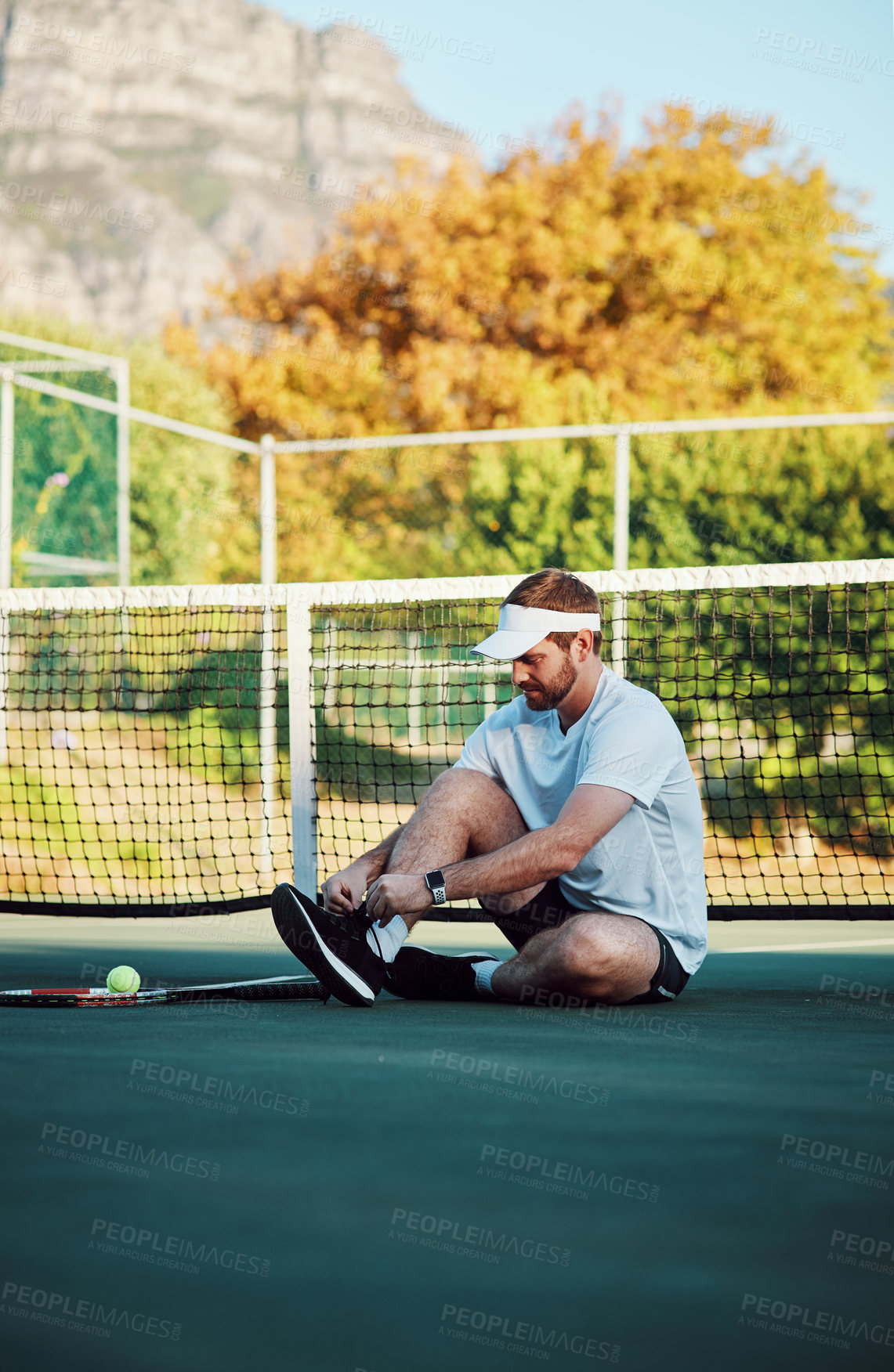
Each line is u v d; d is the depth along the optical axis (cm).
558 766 364
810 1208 153
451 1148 178
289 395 2427
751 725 962
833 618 959
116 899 758
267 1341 114
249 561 1889
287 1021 309
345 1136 185
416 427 2394
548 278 2416
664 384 2292
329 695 678
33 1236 140
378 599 502
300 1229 143
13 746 965
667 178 2431
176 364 2072
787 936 616
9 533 1059
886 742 948
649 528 1227
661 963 345
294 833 496
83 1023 302
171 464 1739
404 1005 352
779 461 1191
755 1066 246
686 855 361
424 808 365
